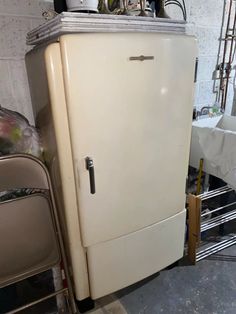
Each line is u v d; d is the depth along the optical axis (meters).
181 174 1.38
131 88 1.07
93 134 1.05
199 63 2.14
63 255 1.22
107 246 1.27
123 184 1.20
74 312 1.28
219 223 1.77
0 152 1.14
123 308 1.41
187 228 1.72
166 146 1.26
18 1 1.31
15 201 1.14
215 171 1.67
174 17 1.88
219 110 2.20
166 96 1.17
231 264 1.66
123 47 1.00
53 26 1.02
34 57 1.12
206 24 2.06
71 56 0.92
